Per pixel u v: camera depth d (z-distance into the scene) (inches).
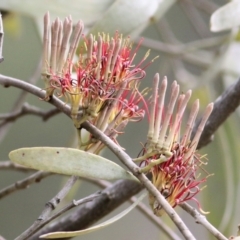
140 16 34.5
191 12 53.3
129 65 30.9
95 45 31.0
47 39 30.7
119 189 35.2
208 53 50.3
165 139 30.5
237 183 42.0
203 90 45.1
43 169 29.8
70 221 35.2
